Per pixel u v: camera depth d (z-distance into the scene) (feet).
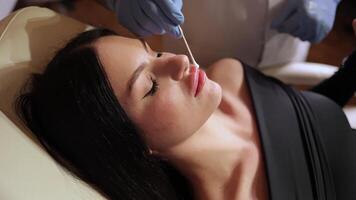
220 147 2.90
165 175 2.74
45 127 2.59
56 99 2.50
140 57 2.59
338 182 2.96
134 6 2.87
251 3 3.62
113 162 2.50
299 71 4.02
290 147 3.00
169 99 2.53
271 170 2.85
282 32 3.76
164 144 2.67
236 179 2.84
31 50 2.94
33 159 2.29
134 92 2.51
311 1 3.61
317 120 3.18
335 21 5.91
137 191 2.55
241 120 3.14
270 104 3.18
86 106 2.44
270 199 2.76
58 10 5.73
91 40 2.66
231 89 3.32
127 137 2.49
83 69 2.49
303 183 2.88
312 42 3.77
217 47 3.98
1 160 2.14
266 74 3.85
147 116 2.54
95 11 5.89
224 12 3.69
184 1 3.70
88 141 2.48
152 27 2.90
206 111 2.64
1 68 2.75
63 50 2.75
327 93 3.72
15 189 2.06
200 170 2.85
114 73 2.53
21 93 2.71
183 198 2.93
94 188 2.52
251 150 2.97
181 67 2.54
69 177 2.42
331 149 3.06
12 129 2.36
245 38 3.86
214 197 2.83
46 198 2.15
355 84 3.59
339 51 5.61
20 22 3.00
